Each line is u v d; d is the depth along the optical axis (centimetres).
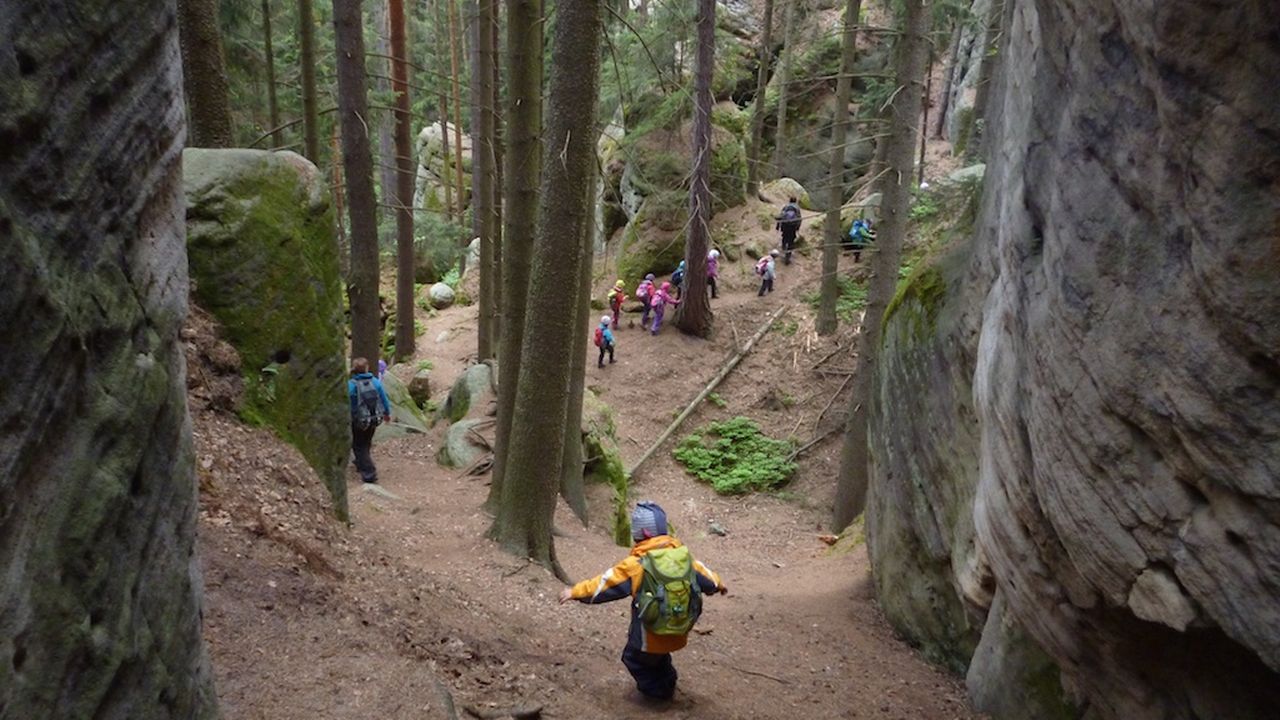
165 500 254
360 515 976
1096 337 341
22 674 173
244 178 736
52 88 184
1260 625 284
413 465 1348
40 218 181
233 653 449
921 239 1825
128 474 221
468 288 2795
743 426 1939
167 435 258
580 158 827
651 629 546
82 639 196
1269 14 230
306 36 1353
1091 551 376
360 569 666
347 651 489
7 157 167
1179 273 288
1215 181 259
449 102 3322
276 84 1739
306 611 527
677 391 2053
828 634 882
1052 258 381
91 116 204
